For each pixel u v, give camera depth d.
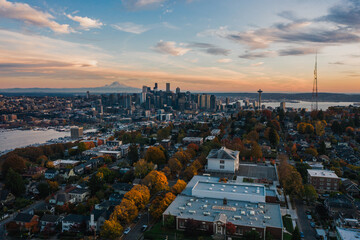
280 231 116.94
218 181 176.88
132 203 144.75
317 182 179.75
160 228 132.75
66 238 135.50
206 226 124.62
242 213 130.00
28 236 138.75
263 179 188.00
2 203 173.50
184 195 155.25
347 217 134.88
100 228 140.12
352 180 193.62
